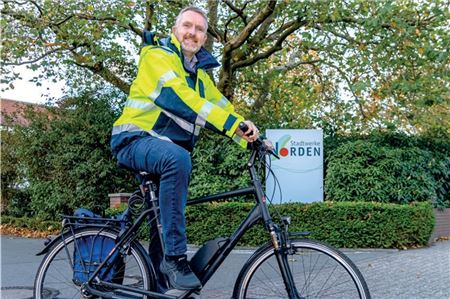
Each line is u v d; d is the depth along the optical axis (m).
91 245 3.74
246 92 14.34
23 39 11.58
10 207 14.14
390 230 9.16
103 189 12.38
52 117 13.23
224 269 6.77
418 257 8.01
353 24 10.65
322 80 13.59
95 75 13.60
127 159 3.49
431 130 11.70
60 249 3.79
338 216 9.30
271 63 14.17
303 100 13.78
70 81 13.59
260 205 3.47
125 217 3.70
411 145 11.14
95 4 10.93
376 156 10.32
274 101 14.05
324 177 10.94
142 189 3.65
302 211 9.40
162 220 3.36
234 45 11.26
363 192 10.20
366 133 12.14
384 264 7.27
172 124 3.51
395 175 10.37
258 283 3.42
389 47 10.42
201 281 3.47
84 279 3.72
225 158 10.69
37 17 11.43
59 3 11.28
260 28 12.36
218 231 9.51
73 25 11.46
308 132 10.66
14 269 7.00
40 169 12.91
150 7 11.15
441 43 9.66
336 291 3.29
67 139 12.41
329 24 10.54
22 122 14.04
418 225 9.31
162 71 3.34
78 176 12.24
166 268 3.39
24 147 12.91
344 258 3.28
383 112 12.16
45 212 12.88
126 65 13.77
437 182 11.51
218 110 3.25
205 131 11.15
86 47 11.88
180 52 3.57
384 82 11.20
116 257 3.68
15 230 12.80
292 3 10.42
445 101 9.84
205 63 3.66
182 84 3.29
